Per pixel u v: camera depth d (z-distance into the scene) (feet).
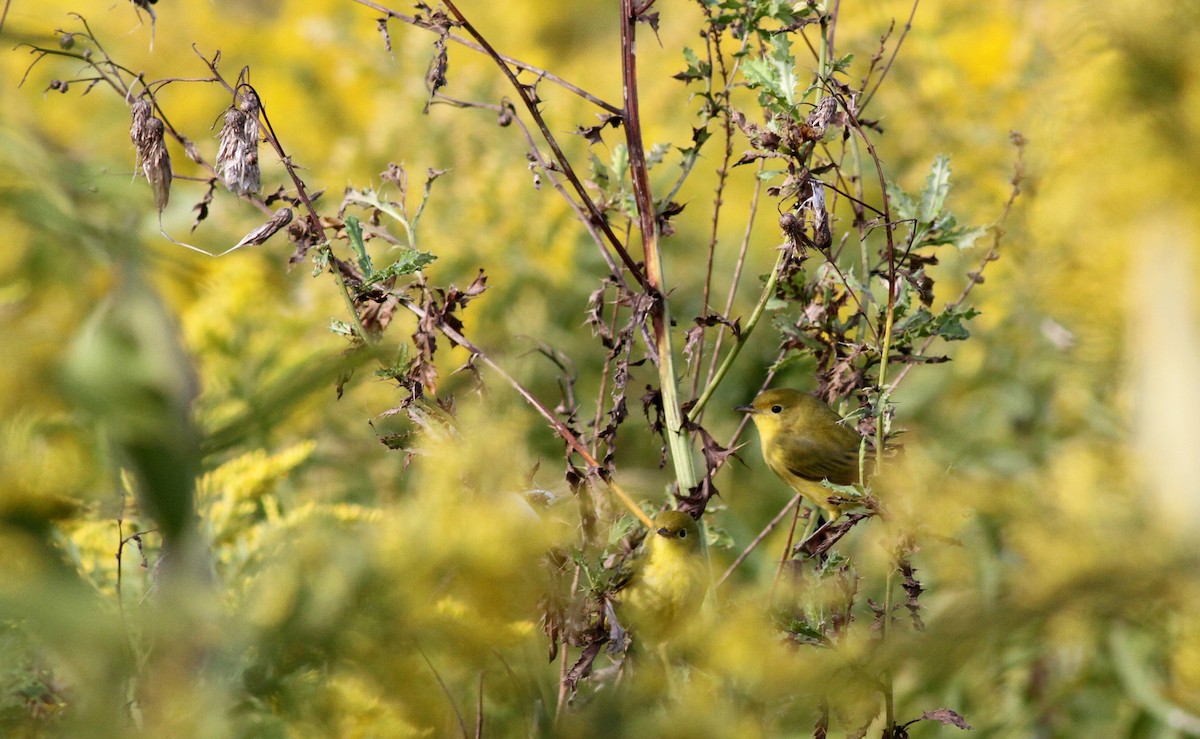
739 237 35.29
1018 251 26.14
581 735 13.12
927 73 31.30
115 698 8.29
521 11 46.75
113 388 7.23
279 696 10.49
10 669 9.37
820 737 14.87
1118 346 15.14
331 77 38.93
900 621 16.98
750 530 28.48
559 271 32.32
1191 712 21.24
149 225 15.12
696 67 19.22
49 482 8.46
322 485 20.42
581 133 18.30
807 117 16.19
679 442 18.62
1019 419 25.93
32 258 11.51
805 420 25.41
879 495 16.19
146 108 14.20
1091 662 22.47
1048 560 9.12
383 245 27.22
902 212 18.60
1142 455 6.20
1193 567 7.30
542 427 24.88
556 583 14.84
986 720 22.90
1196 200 7.69
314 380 7.92
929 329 17.95
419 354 17.58
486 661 10.99
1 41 15.43
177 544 7.64
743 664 13.92
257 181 14.90
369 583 9.48
